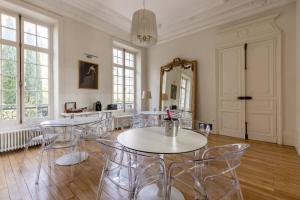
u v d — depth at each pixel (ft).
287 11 11.50
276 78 12.03
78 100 14.03
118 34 17.42
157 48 19.79
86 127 9.26
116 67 18.70
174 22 16.26
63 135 10.48
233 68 14.03
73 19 13.60
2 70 10.59
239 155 4.15
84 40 14.44
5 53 10.71
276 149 10.78
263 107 12.65
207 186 6.07
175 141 4.92
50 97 12.81
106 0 12.71
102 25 15.75
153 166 7.08
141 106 20.38
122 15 14.92
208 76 15.53
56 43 12.71
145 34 7.91
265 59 12.46
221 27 14.65
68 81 13.29
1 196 5.77
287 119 11.66
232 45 13.97
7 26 10.84
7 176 7.18
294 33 11.25
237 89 13.84
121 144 4.67
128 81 20.04
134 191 4.61
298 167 8.16
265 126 12.60
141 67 20.39
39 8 11.47
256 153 10.09
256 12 12.74
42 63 12.49
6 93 10.75
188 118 15.81
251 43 13.05
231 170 4.81
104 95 16.28
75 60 13.76
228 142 12.45
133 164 6.15
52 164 8.43
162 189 5.59
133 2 12.98
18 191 6.07
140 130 6.36
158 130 6.37
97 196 5.32
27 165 8.30
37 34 12.25
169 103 18.22
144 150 4.15
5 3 10.27
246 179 7.00
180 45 17.60
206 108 15.70
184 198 5.66
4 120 10.61
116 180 6.26
